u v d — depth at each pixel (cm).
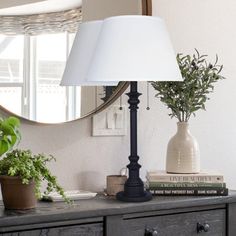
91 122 198
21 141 183
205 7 228
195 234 175
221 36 232
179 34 221
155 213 166
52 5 190
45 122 188
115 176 184
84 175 197
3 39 181
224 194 179
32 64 186
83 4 196
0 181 152
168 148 187
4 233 139
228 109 234
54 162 190
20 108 183
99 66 152
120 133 205
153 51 153
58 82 191
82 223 152
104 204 161
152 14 214
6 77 182
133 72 150
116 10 203
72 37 193
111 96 201
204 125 228
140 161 210
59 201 167
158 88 189
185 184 179
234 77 235
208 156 229
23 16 185
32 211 148
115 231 158
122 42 153
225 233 181
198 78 185
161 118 215
